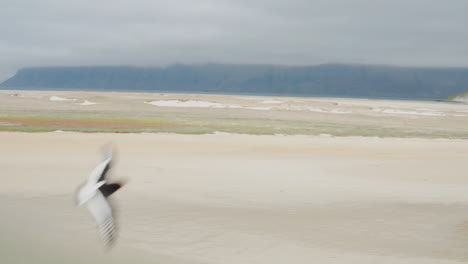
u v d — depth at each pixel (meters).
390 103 134.00
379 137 41.69
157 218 11.89
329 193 16.28
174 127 44.06
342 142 36.34
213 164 23.69
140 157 25.56
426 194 16.27
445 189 17.50
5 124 41.25
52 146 28.72
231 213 12.76
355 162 25.80
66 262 8.14
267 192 16.17
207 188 16.67
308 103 87.81
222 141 34.19
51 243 9.33
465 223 11.98
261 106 77.19
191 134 37.66
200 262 8.53
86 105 69.44
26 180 17.34
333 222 11.81
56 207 12.77
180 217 12.05
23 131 35.31
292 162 25.28
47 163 22.12
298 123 54.72
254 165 23.80
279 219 12.13
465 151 32.28
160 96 98.69
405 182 19.17
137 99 81.38
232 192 16.09
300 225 11.56
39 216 11.66
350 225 11.62
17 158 23.45
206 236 10.36
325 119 62.88
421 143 37.19
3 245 8.99
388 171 22.36
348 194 16.12
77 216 11.73
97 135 34.59
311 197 15.46
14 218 11.39
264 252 9.23
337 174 21.25
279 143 34.34
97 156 25.16
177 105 75.88
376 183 18.78
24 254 8.40
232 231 10.86
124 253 8.89
